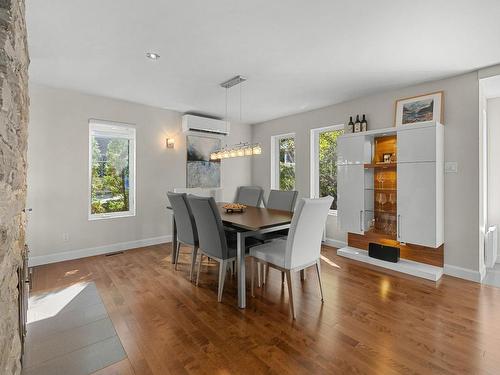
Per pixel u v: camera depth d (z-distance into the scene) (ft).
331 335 6.43
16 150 3.39
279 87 11.46
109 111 13.12
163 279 9.91
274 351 5.86
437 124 9.80
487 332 6.52
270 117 16.98
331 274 10.43
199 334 6.49
